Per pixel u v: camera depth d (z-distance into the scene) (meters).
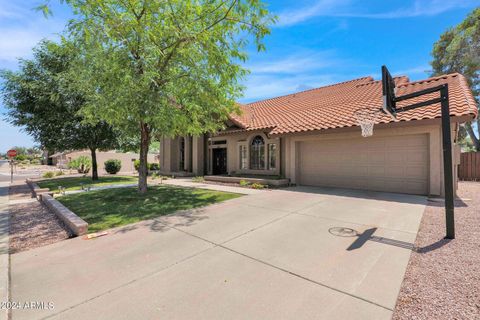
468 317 2.48
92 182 15.78
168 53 8.02
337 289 2.98
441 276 3.27
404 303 2.72
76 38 7.46
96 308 2.71
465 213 6.41
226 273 3.42
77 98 13.94
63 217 6.22
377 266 3.55
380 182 9.91
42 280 3.33
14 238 5.16
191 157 19.59
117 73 7.14
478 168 14.61
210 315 2.55
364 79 16.36
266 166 14.24
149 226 5.66
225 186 12.34
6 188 16.53
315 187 11.23
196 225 5.66
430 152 8.60
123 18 7.54
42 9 6.20
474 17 18.17
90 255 4.12
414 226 5.30
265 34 7.31
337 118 10.76
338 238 4.66
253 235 4.92
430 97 9.48
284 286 3.07
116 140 16.81
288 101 17.88
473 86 19.22
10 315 2.62
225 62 8.03
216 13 7.58
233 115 15.19
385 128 9.28
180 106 9.11
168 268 3.60
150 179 17.03
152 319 2.51
